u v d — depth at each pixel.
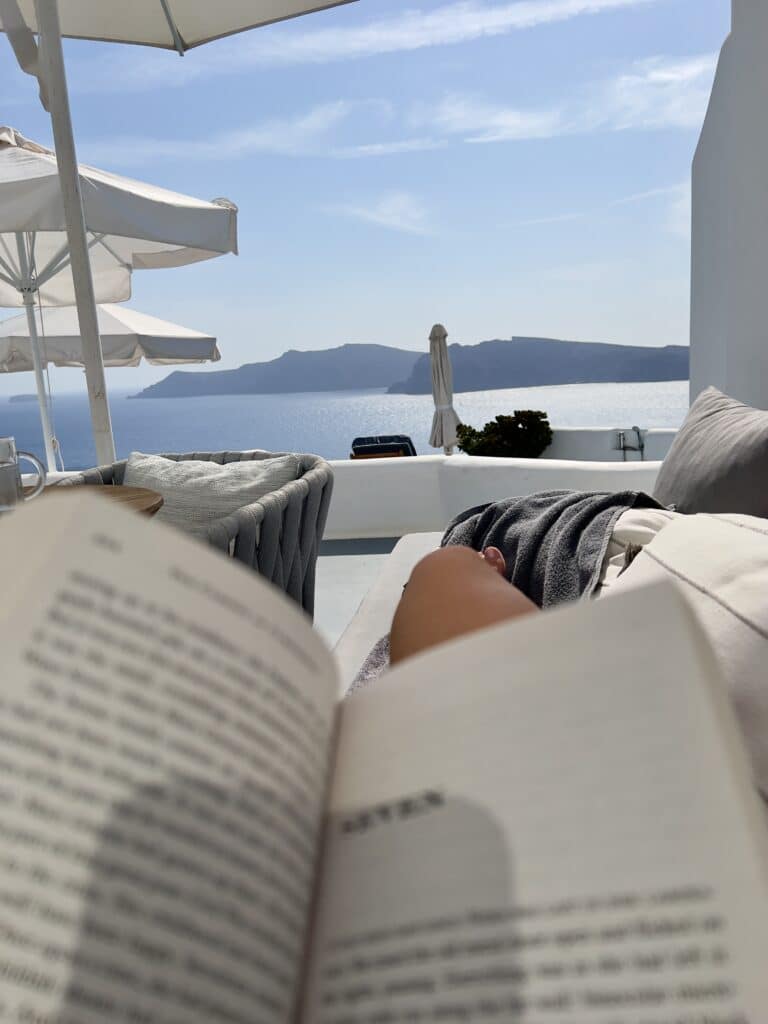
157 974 0.14
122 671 0.15
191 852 0.15
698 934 0.14
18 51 3.62
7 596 0.15
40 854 0.13
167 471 2.81
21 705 0.14
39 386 6.32
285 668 0.18
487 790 0.17
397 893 0.16
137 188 4.78
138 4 4.07
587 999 0.14
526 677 0.19
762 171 2.94
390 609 1.64
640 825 0.15
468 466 4.43
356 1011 0.15
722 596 0.63
